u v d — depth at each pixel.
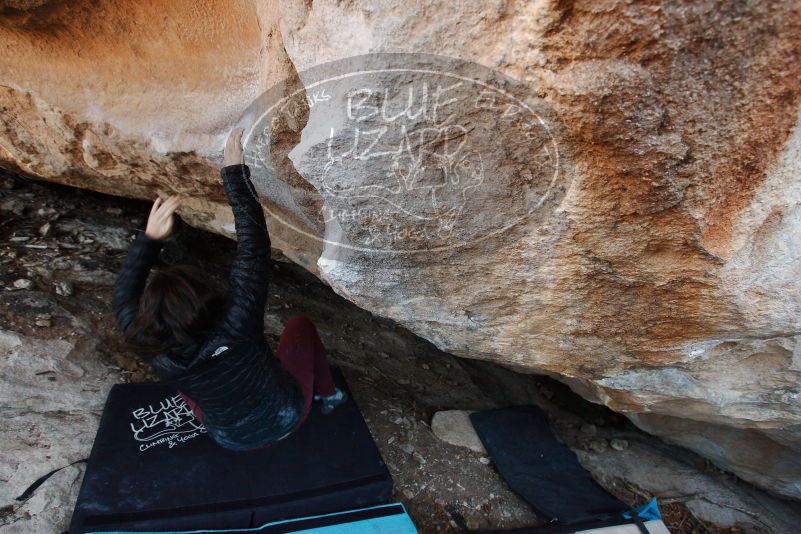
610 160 1.00
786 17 0.77
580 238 1.18
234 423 1.53
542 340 1.57
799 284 1.17
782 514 2.66
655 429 2.71
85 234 2.67
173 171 1.82
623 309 1.36
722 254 1.14
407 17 0.92
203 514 1.78
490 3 0.87
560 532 2.09
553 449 2.56
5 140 1.98
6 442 1.84
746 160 0.97
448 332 1.63
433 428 2.51
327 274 1.46
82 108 1.70
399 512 1.99
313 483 1.96
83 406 2.04
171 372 1.32
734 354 1.56
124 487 1.81
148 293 1.25
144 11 1.40
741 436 2.47
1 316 2.10
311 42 1.03
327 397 2.20
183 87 1.53
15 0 1.35
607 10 0.80
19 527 1.66
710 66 0.84
